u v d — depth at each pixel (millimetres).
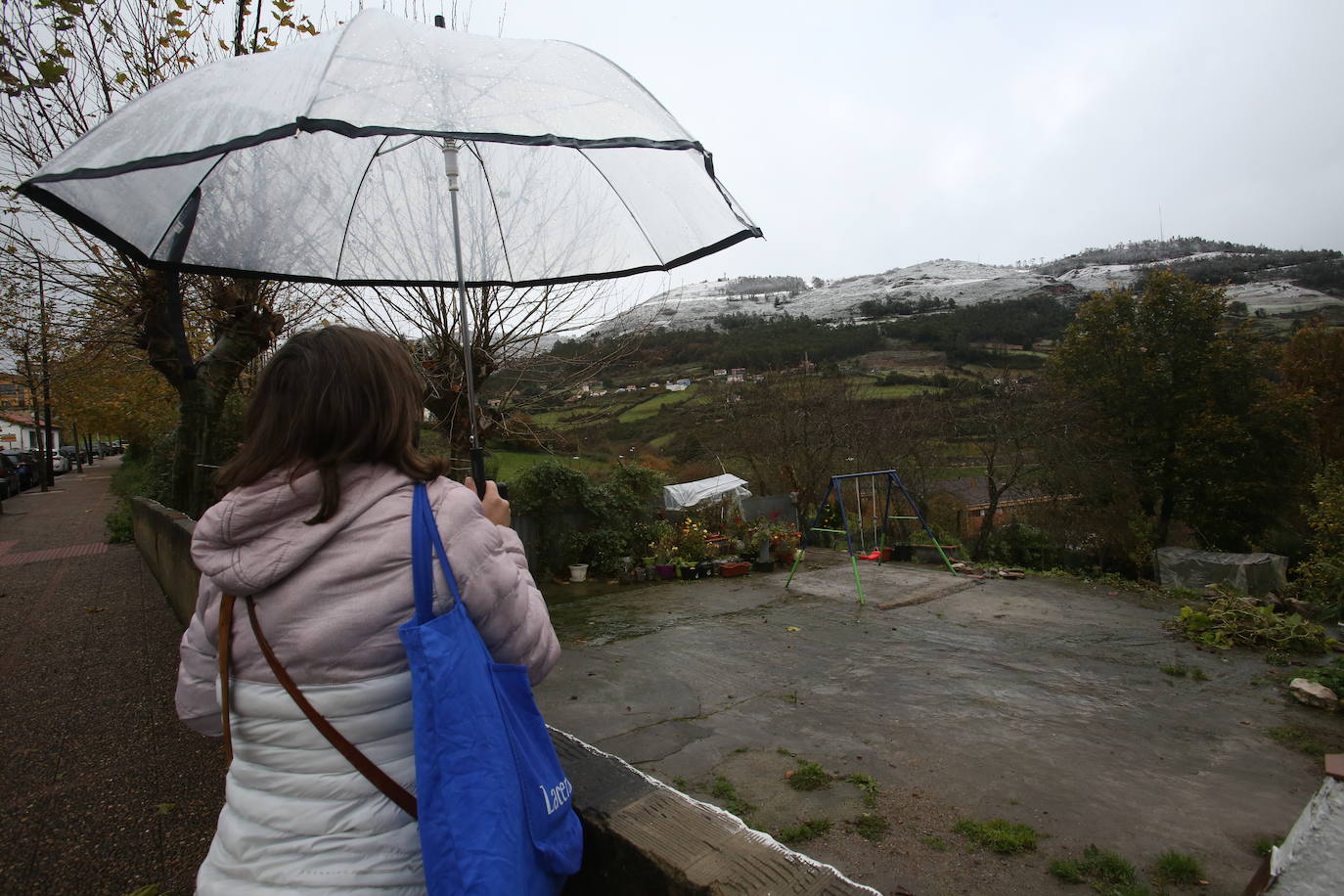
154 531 7371
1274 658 6039
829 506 13992
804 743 4461
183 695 1107
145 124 1559
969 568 10203
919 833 3432
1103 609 7902
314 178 2145
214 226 2020
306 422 1027
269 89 1525
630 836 1364
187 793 3217
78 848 2805
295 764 977
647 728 4730
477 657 1007
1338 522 14070
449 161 1967
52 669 4906
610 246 2475
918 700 5195
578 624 7523
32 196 1580
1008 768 4109
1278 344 30234
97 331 6523
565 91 1765
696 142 1821
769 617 7734
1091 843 3330
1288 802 3699
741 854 1303
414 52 1644
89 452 49438
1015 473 20953
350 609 974
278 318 6301
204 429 6035
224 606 1028
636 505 10680
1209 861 3186
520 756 1029
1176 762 4180
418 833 987
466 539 1041
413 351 5629
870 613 7852
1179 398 25094
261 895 944
